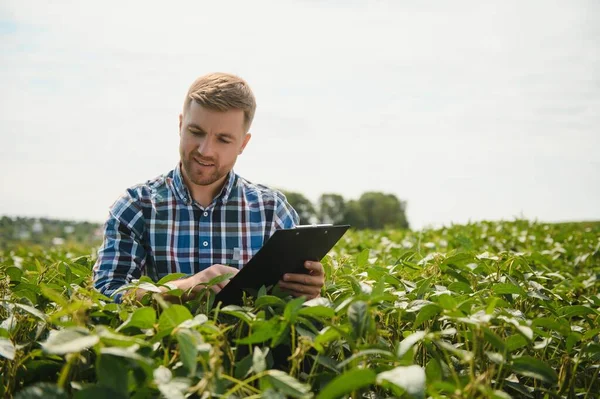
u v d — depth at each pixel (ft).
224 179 10.37
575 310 7.38
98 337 4.50
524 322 5.87
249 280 7.04
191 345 4.77
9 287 7.55
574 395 6.52
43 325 6.09
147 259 10.17
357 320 5.22
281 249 6.81
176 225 10.16
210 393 4.52
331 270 8.93
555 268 13.62
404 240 18.28
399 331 6.70
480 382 4.75
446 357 5.87
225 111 8.92
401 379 4.22
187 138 9.14
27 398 4.24
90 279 8.07
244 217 10.57
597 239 18.47
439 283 8.52
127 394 4.52
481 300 6.97
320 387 5.63
